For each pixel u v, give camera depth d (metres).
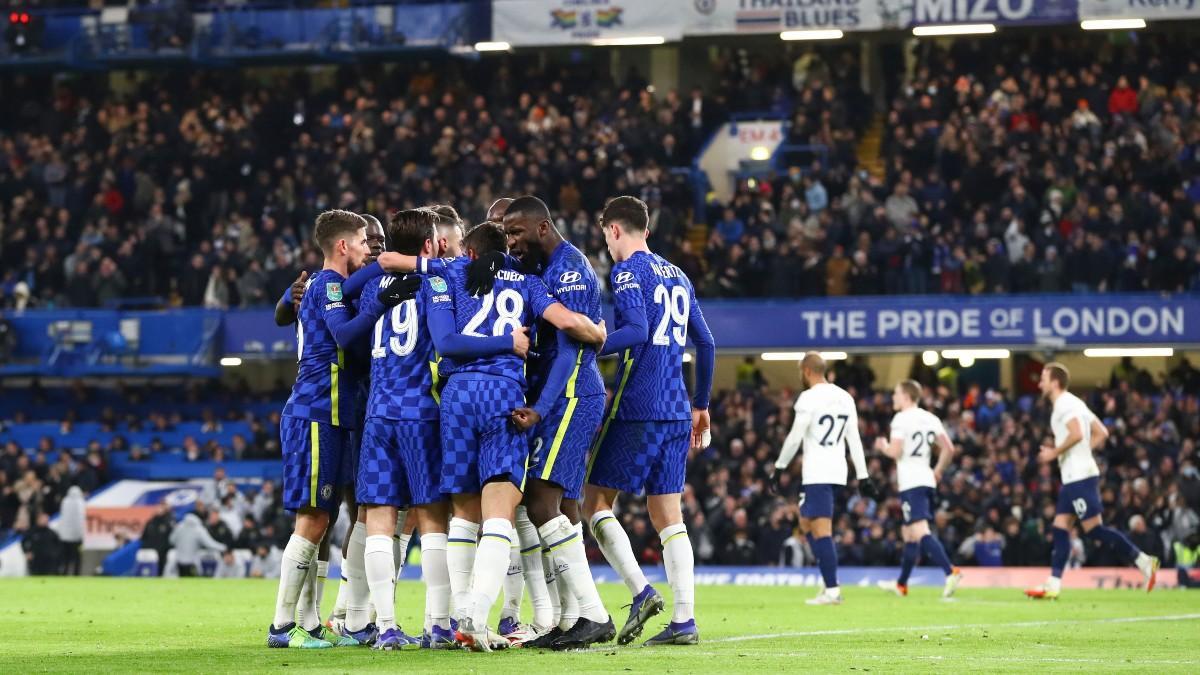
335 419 24.61
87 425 84.12
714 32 88.31
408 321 23.66
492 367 23.03
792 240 80.25
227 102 97.12
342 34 93.75
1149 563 46.88
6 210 91.12
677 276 25.11
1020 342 73.62
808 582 62.62
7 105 101.44
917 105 87.81
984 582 61.56
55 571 70.88
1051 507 64.38
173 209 88.88
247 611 37.75
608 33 89.75
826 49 95.19
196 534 67.56
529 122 90.62
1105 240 76.44
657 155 87.38
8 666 21.23
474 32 91.62
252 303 81.88
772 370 90.12
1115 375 77.81
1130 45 92.44
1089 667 21.45
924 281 76.19
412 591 51.41
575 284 23.48
